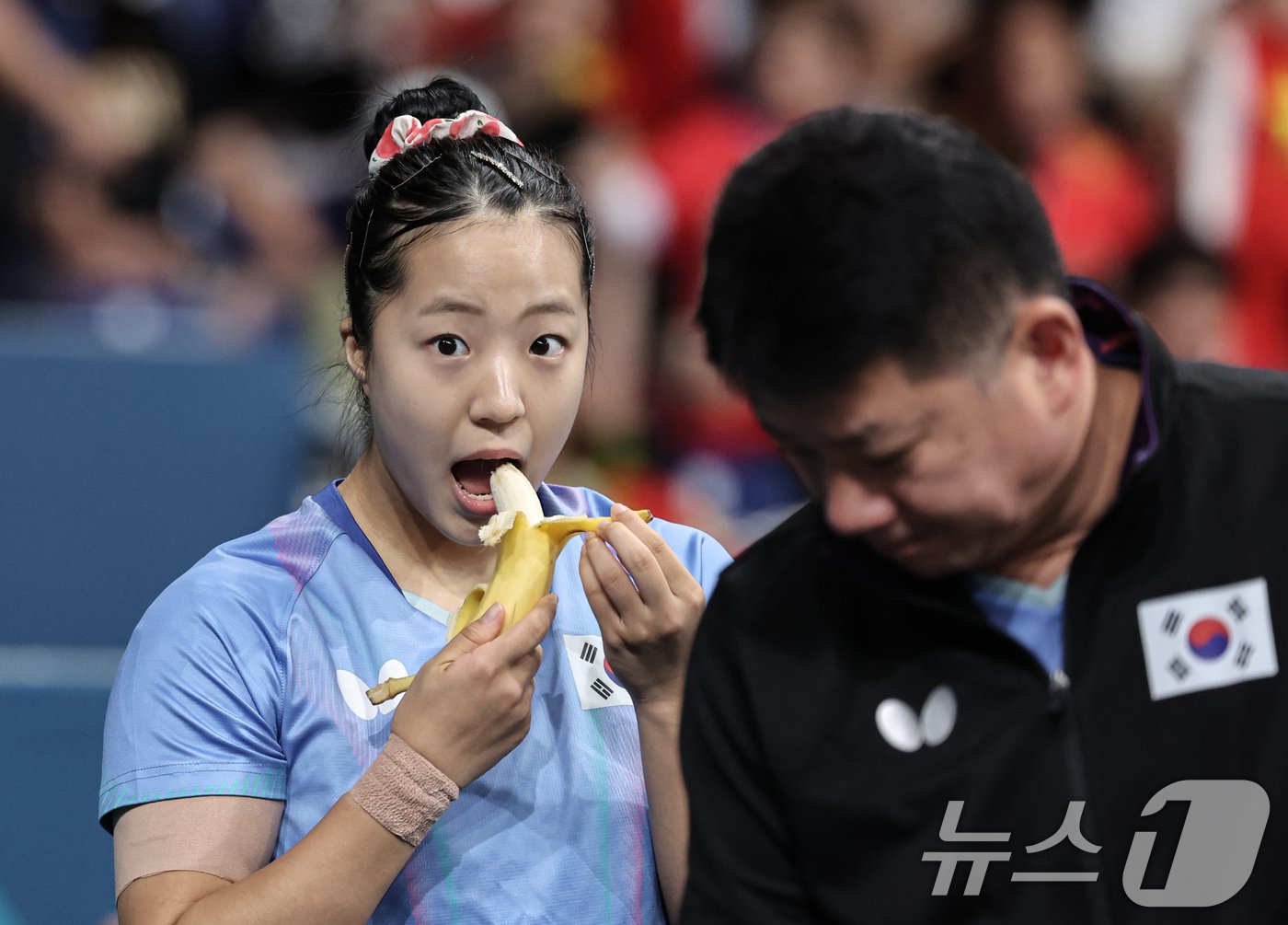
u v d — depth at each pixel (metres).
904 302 4.79
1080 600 5.46
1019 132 19.23
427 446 6.55
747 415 16.72
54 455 12.70
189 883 6.26
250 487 13.08
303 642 6.69
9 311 15.94
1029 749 5.48
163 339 15.63
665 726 6.56
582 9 18.45
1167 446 5.51
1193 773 5.36
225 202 17.25
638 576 6.31
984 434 5.01
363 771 6.53
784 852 5.75
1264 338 19.58
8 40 16.42
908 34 19.25
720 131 17.77
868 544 5.50
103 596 12.77
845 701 5.67
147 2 17.78
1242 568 5.41
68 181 16.59
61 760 10.48
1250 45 19.86
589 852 6.68
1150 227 19.48
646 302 16.89
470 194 6.50
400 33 18.86
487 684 6.07
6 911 10.32
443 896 6.45
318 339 16.08
